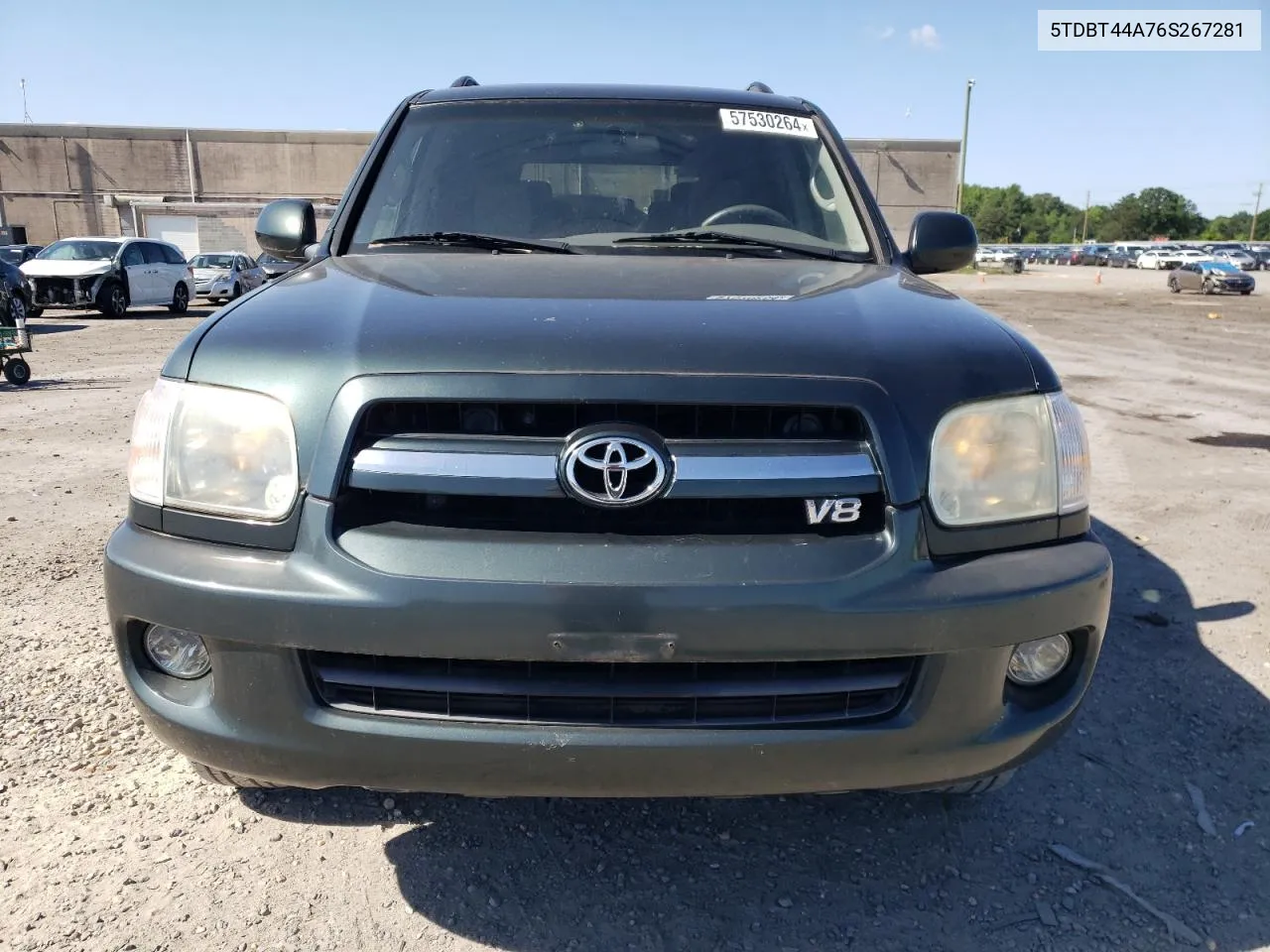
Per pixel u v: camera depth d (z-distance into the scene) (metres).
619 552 1.72
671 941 2.06
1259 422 7.98
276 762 1.81
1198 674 3.35
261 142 39.84
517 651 1.69
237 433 1.81
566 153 3.05
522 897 2.19
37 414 7.87
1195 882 2.28
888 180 41.78
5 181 39.28
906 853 2.37
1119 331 16.80
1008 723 1.89
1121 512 5.33
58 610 3.70
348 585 1.71
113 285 19.11
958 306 2.24
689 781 1.77
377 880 2.23
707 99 3.29
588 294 2.11
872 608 1.72
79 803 2.49
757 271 2.48
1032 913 2.16
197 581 1.77
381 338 1.84
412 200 2.96
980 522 1.86
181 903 2.14
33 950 1.98
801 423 1.81
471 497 1.77
